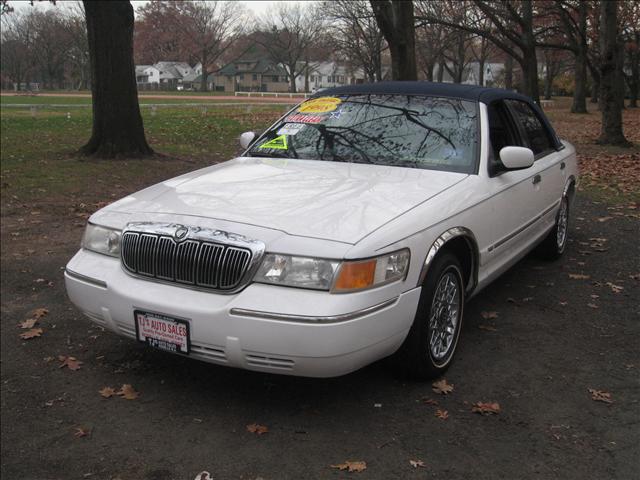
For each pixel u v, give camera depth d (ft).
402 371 11.51
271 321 9.33
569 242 22.38
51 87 334.85
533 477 9.03
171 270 10.33
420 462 9.34
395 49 49.60
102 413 10.99
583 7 107.34
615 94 55.36
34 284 18.13
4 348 13.89
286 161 13.89
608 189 33.19
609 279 18.02
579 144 57.36
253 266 9.67
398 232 10.21
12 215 26.35
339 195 11.25
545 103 163.73
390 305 10.00
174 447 9.88
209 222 10.39
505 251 14.58
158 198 11.82
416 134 13.97
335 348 9.34
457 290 12.23
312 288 9.43
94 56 40.47
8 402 11.53
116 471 9.38
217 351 9.87
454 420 10.49
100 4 39.37
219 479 9.05
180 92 299.99
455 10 116.67
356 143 14.08
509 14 95.40
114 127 41.16
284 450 9.69
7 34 328.70
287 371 9.65
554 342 13.67
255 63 367.86
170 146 51.42
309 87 368.68
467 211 12.05
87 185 32.73
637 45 136.36
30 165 38.11
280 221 10.18
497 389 11.57
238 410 10.89
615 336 13.99
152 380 12.10
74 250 21.59
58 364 13.02
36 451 9.99
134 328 10.63
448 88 15.19
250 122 83.87
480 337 13.92
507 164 13.46
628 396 11.34
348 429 10.23
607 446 9.78
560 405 11.02
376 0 47.96
